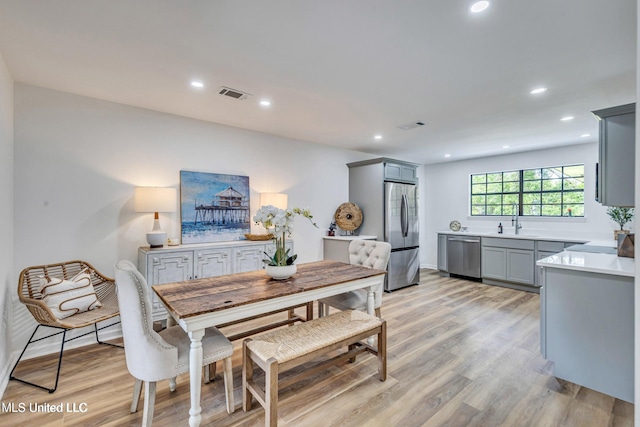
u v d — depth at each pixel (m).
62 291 2.48
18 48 2.05
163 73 2.42
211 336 1.95
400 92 2.78
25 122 2.65
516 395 2.08
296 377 1.93
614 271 2.03
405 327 3.27
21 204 2.64
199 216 3.61
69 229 2.86
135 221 3.21
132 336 1.66
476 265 5.38
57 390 2.15
